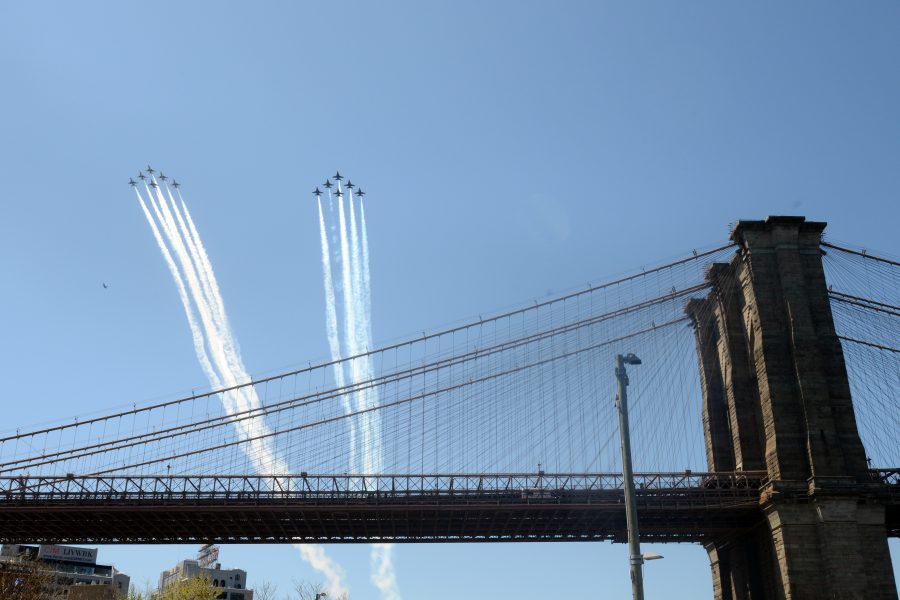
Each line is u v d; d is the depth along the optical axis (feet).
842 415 277.03
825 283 295.48
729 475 287.48
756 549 288.92
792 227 300.61
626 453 119.96
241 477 282.36
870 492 263.70
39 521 290.76
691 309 329.93
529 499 280.51
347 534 301.22
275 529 298.76
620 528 299.58
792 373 283.79
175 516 286.05
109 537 305.32
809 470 270.67
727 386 313.12
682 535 311.88
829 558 255.70
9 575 352.08
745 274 304.91
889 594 253.24
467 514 288.30
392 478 282.97
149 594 406.41
